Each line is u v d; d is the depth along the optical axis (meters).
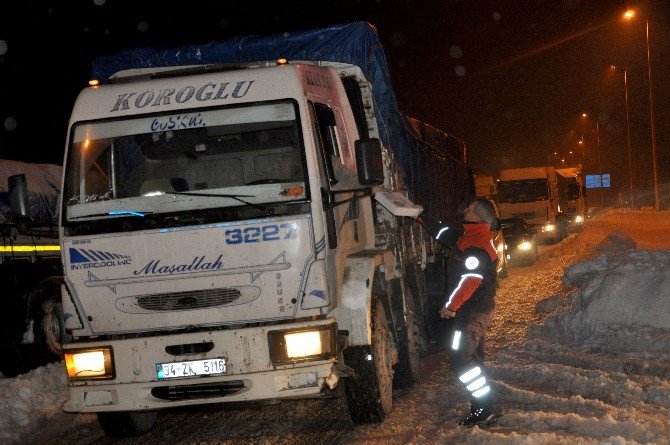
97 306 6.15
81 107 6.49
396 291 8.19
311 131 6.18
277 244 5.95
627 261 10.95
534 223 33.47
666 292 9.23
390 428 6.68
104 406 6.11
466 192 15.82
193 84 6.42
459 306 6.25
